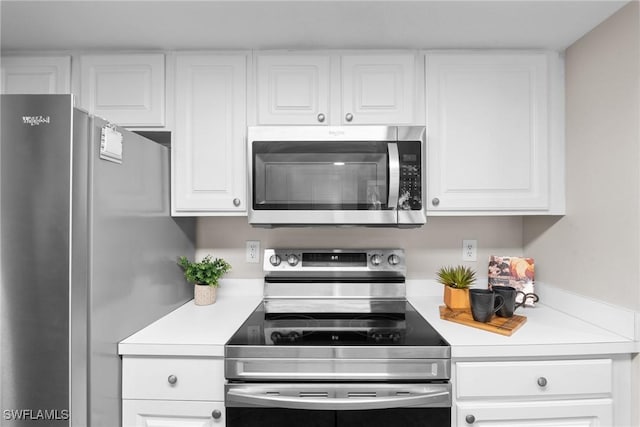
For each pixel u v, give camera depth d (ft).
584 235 4.53
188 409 3.79
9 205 3.02
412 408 3.75
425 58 4.92
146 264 4.33
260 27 4.40
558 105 4.93
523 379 3.78
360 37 4.65
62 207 3.02
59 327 3.02
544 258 5.38
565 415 3.79
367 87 4.91
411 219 4.71
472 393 3.76
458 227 5.95
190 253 5.76
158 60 4.91
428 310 5.13
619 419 3.85
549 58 4.93
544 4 3.91
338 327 4.40
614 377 3.87
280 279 5.65
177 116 4.93
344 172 4.75
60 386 3.02
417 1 3.90
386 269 5.62
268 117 4.91
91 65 4.92
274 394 3.69
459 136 4.90
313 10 4.06
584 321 4.48
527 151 4.89
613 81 4.05
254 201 4.73
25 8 3.95
